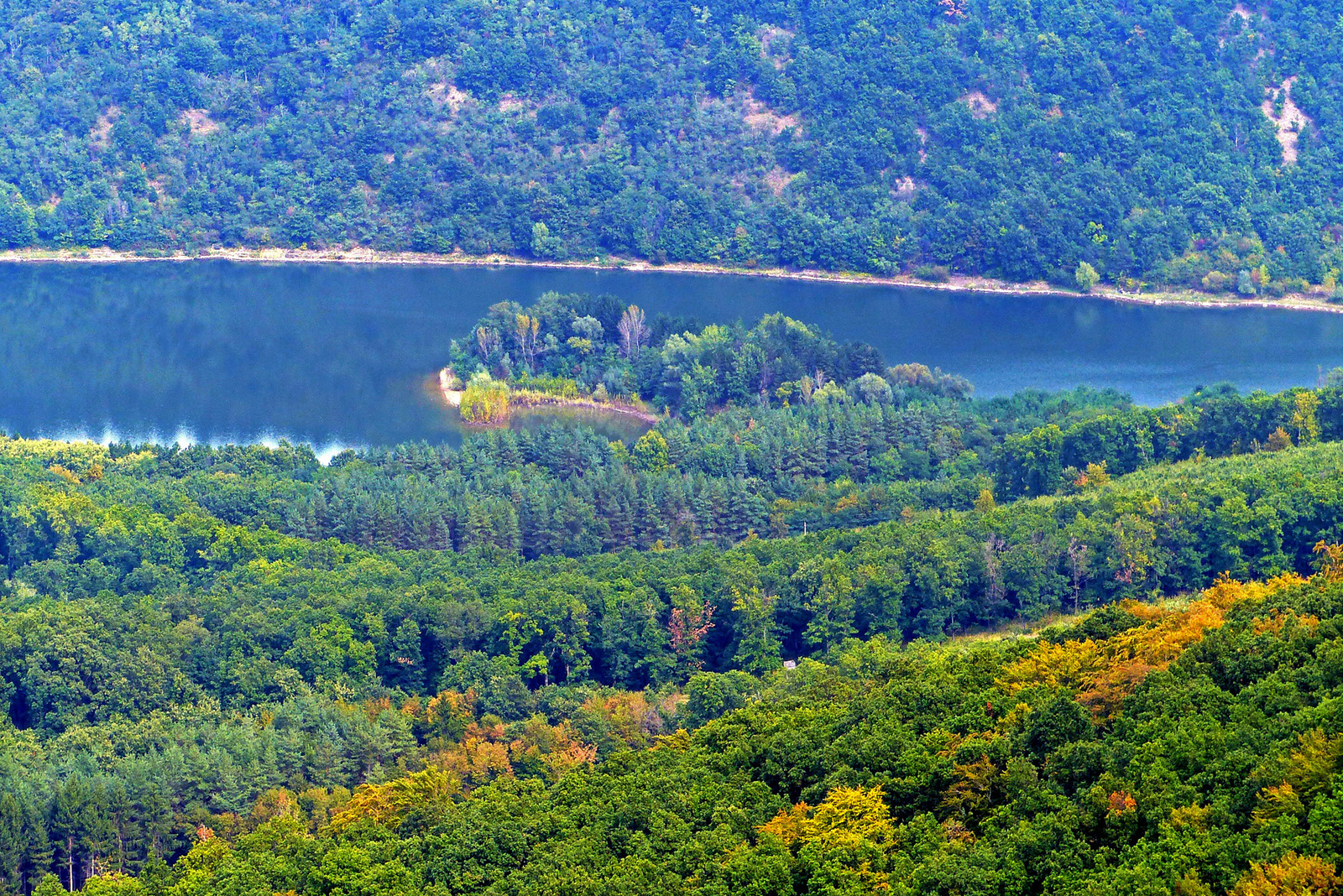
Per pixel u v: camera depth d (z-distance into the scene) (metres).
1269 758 156.62
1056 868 153.38
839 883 162.88
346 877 180.75
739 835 177.75
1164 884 142.25
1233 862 143.38
